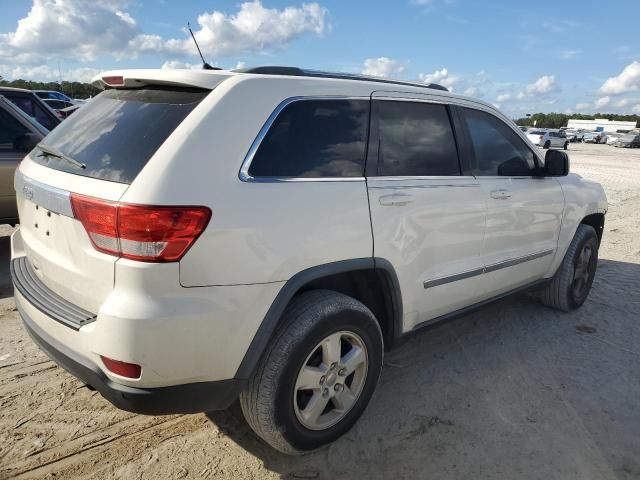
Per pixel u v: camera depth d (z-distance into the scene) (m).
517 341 4.02
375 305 2.95
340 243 2.48
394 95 2.95
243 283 2.13
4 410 2.88
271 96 2.37
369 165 2.73
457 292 3.29
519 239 3.76
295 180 2.37
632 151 39.78
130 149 2.16
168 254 1.95
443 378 3.42
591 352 3.87
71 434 2.70
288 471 2.51
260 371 2.28
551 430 2.89
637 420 3.03
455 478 2.50
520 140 3.86
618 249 7.08
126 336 1.93
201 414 2.93
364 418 2.94
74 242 2.16
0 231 6.75
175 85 2.37
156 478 2.42
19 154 5.44
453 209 3.12
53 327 2.23
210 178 2.08
